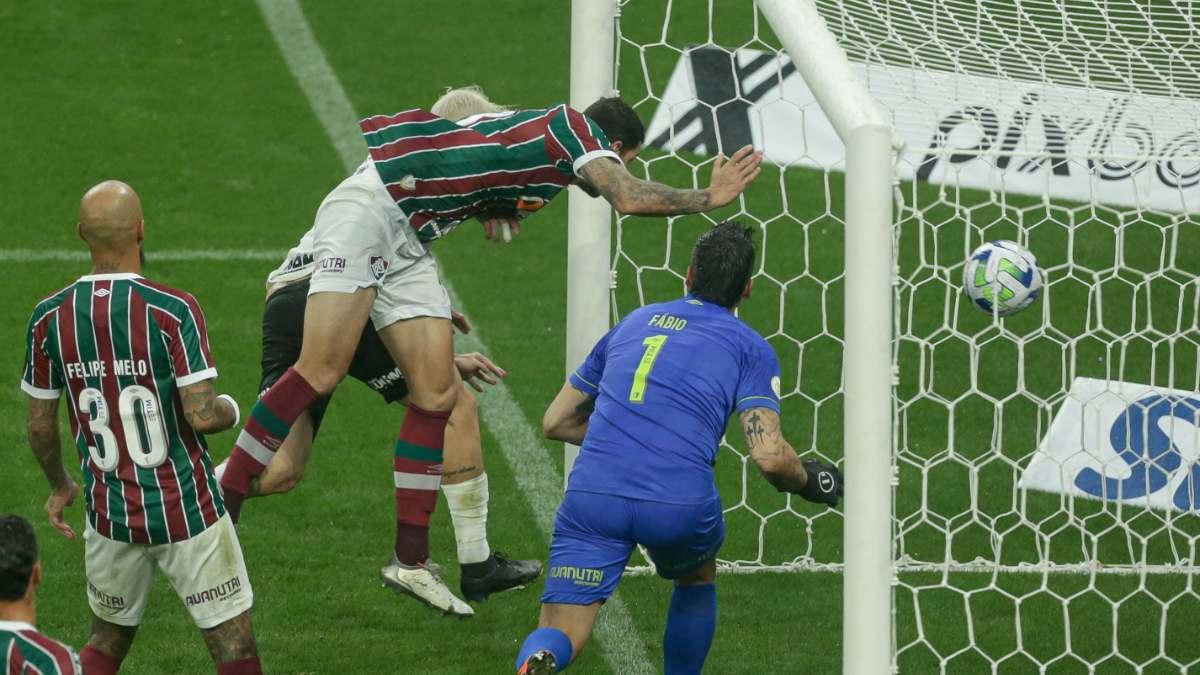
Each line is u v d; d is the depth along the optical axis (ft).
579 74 68.54
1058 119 61.26
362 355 65.82
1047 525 76.79
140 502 51.03
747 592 69.87
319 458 83.66
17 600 40.29
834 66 50.62
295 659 62.49
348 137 135.64
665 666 58.90
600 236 69.36
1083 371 96.53
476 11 162.30
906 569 71.67
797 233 119.14
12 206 118.93
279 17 159.02
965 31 71.67
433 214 60.23
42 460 53.88
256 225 118.32
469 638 64.95
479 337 102.53
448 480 65.26
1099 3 77.87
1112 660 63.31
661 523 52.85
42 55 147.84
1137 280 108.88
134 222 51.29
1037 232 115.85
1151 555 73.36
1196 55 71.15
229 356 96.43
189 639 63.87
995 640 65.00
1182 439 77.30
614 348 56.13
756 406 53.47
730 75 111.45
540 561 72.33
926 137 59.41
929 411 91.71
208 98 141.69
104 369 50.37
